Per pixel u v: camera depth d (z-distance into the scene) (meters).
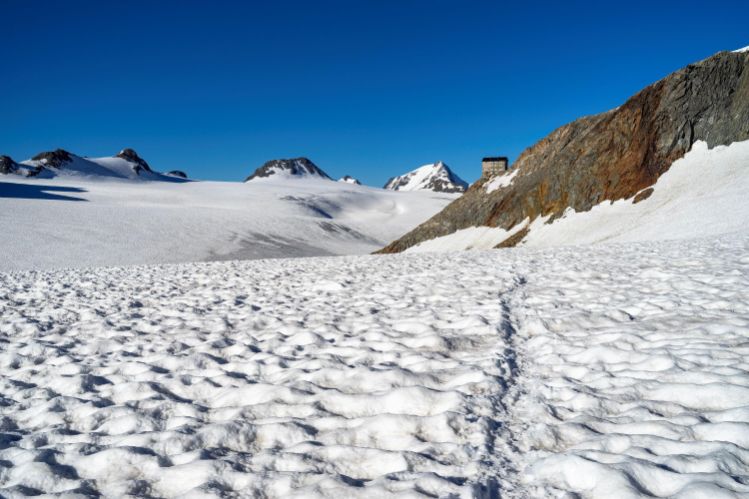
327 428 4.27
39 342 8.00
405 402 4.63
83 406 5.14
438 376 5.34
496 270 13.85
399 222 126.62
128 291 13.91
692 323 6.45
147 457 3.81
